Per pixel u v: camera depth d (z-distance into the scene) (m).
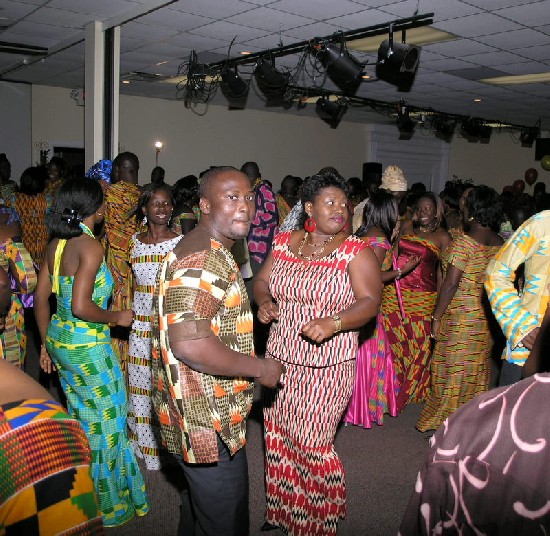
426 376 3.91
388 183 4.32
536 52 6.80
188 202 4.29
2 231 2.66
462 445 0.77
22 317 2.79
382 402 3.56
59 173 7.27
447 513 0.77
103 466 2.36
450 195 5.86
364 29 5.80
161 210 2.66
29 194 5.52
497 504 0.72
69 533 0.63
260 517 2.55
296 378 2.20
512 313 2.08
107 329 2.30
